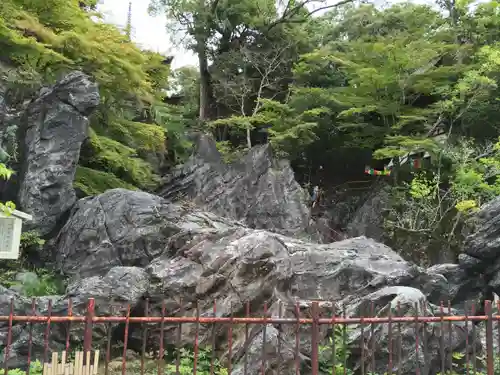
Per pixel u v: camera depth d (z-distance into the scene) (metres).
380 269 11.97
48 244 14.38
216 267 9.95
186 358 8.86
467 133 25.61
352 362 8.73
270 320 5.81
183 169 22.88
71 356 9.08
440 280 12.45
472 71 22.62
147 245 13.47
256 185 22.31
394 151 22.64
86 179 17.06
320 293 11.50
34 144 14.73
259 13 29.55
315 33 32.62
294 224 21.55
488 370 6.29
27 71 16.34
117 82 18.64
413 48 23.73
